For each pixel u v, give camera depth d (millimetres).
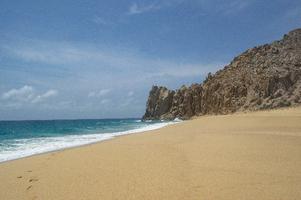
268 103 76812
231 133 25594
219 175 10602
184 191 8961
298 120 36875
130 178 10852
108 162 14297
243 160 12977
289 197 8102
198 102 113250
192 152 15703
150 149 17984
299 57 99375
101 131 50625
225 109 92062
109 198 8727
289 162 12398
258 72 97250
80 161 15016
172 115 124500
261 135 22750
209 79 117250
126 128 60250
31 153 20500
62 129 62562
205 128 34219
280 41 121188
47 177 11805
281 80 83438
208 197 8328
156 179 10484
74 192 9531
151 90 139375
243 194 8445
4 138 36156
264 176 10281
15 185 10836
